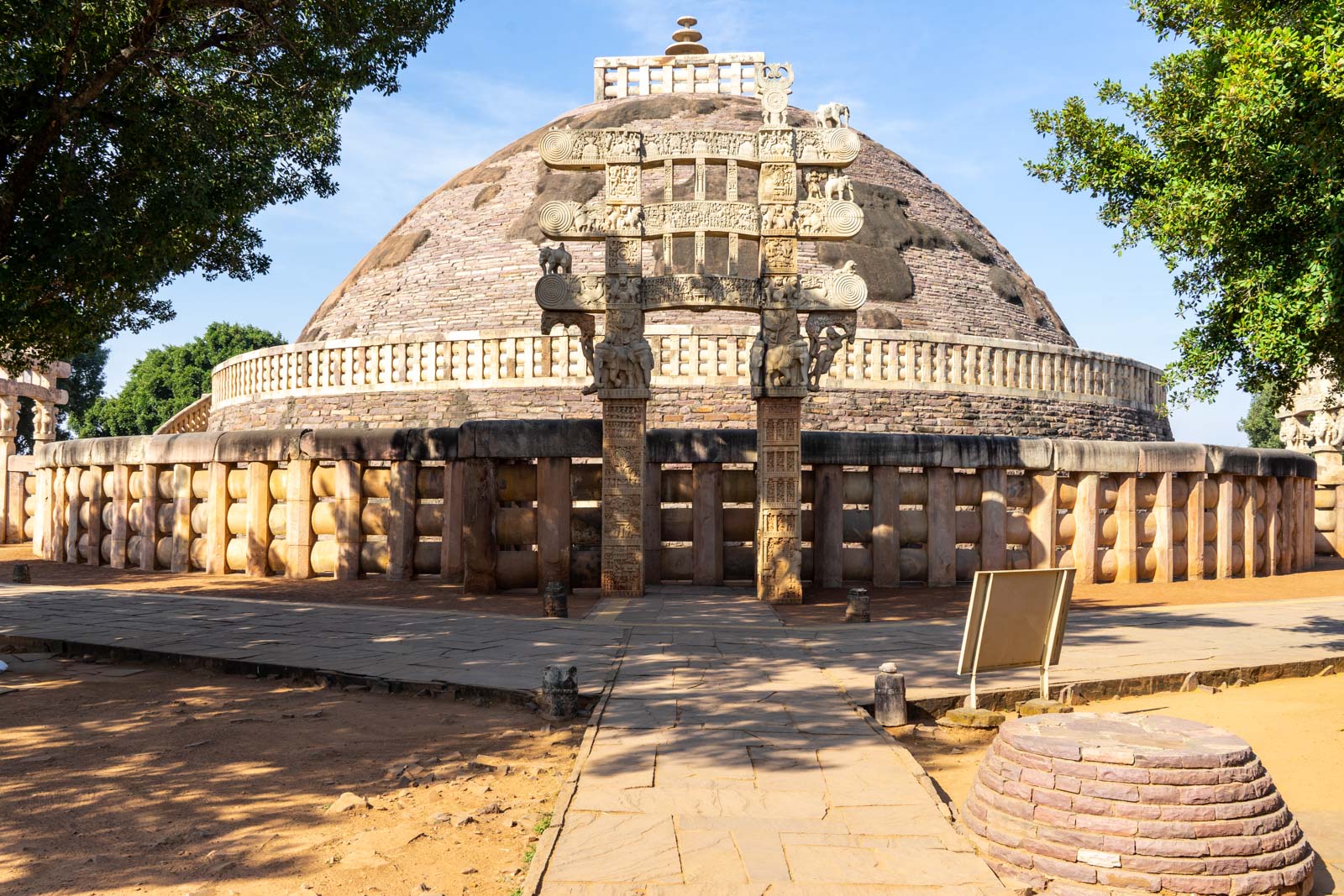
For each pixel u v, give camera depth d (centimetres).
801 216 1518
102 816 564
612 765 605
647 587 1625
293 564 1759
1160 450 1767
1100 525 1748
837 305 1505
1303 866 473
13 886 464
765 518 1481
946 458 1659
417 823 550
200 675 973
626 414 1512
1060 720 554
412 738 738
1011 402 3034
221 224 1356
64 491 2192
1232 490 1858
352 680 906
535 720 794
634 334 1509
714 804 532
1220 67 950
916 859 457
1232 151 878
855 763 611
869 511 1681
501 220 3928
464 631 1148
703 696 802
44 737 738
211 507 1841
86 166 1205
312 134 1482
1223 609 1404
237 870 484
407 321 3544
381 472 1742
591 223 1517
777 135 1516
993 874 442
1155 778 470
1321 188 833
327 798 599
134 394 6028
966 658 769
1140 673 902
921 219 4059
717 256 1611
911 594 1588
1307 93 790
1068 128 1112
